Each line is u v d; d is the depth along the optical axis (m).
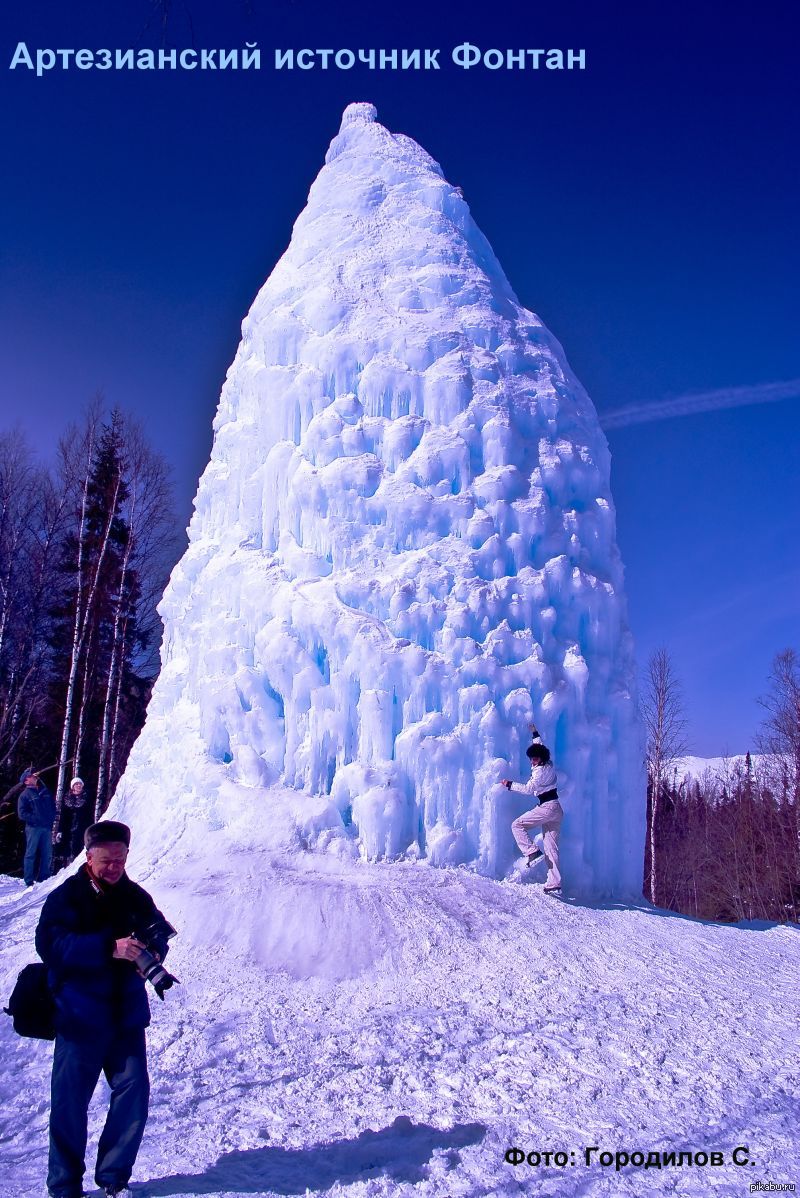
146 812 8.24
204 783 7.64
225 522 9.23
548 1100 4.25
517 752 7.75
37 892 8.39
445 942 6.21
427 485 8.28
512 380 8.91
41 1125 4.01
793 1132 4.09
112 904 3.39
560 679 8.09
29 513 22.14
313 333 8.95
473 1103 4.20
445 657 7.76
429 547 8.11
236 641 8.22
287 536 8.42
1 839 21.09
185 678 8.96
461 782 7.54
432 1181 3.43
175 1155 3.62
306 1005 5.38
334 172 10.38
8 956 6.11
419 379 8.59
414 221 9.64
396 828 7.35
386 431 8.46
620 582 9.05
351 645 7.70
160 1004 5.32
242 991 5.52
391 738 7.63
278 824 7.27
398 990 5.63
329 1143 3.75
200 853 7.21
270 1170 3.50
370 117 10.97
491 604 7.94
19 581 22.23
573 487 8.95
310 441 8.49
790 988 6.34
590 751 8.17
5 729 21.19
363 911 6.32
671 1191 3.47
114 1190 3.18
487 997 5.56
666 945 6.84
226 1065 4.58
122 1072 3.27
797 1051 5.12
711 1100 4.36
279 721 7.90
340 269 9.26
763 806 31.19
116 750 25.91
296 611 7.88
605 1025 5.23
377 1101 4.18
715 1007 5.70
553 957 6.23
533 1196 3.35
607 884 8.20
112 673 20.70
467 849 7.48
